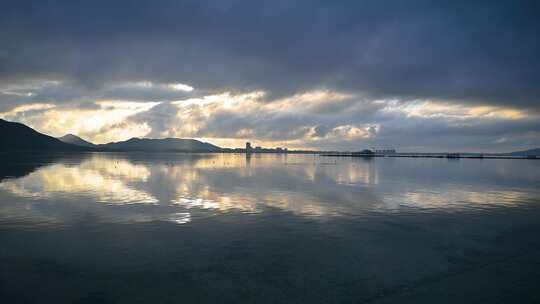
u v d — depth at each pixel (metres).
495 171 54.31
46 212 17.34
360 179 38.31
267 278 9.05
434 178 40.09
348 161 105.06
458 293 8.23
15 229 13.86
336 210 18.86
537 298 7.97
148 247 11.65
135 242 12.22
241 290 8.30
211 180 35.50
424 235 13.66
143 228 14.28
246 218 16.50
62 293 8.05
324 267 9.95
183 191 25.98
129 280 8.83
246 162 89.31
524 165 77.69
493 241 12.93
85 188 26.95
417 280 9.05
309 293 8.17
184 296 7.95
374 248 11.85
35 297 7.82
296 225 15.13
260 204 20.48
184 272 9.41
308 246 11.98
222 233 13.60
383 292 8.27
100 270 9.49
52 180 32.47
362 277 9.23
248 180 35.97
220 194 24.59
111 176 38.06
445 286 8.66
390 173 48.69
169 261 10.27
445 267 10.08
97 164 62.69
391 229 14.61
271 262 10.30
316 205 20.38
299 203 21.03
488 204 21.30
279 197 23.41
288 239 12.85
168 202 20.78
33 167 50.44
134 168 53.00
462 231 14.36
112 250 11.27
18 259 10.31
